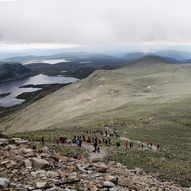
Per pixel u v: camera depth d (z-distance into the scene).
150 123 116.06
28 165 17.20
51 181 14.97
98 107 188.50
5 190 12.98
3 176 15.27
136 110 146.88
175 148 74.31
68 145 46.59
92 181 16.03
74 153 31.27
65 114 189.50
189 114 133.75
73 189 14.48
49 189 13.70
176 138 91.88
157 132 99.38
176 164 48.22
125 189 16.34
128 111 146.88
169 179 33.91
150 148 67.75
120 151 52.00
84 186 15.11
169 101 173.88
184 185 32.59
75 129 98.31
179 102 166.50
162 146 74.62
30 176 15.52
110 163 30.03
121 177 19.56
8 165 16.88
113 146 60.47
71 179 15.71
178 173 39.09
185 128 110.50
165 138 89.31
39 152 21.39
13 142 22.67
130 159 44.06
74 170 18.28
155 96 198.62
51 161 19.23
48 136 66.88
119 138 80.62
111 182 16.16
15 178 15.09
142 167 39.25
